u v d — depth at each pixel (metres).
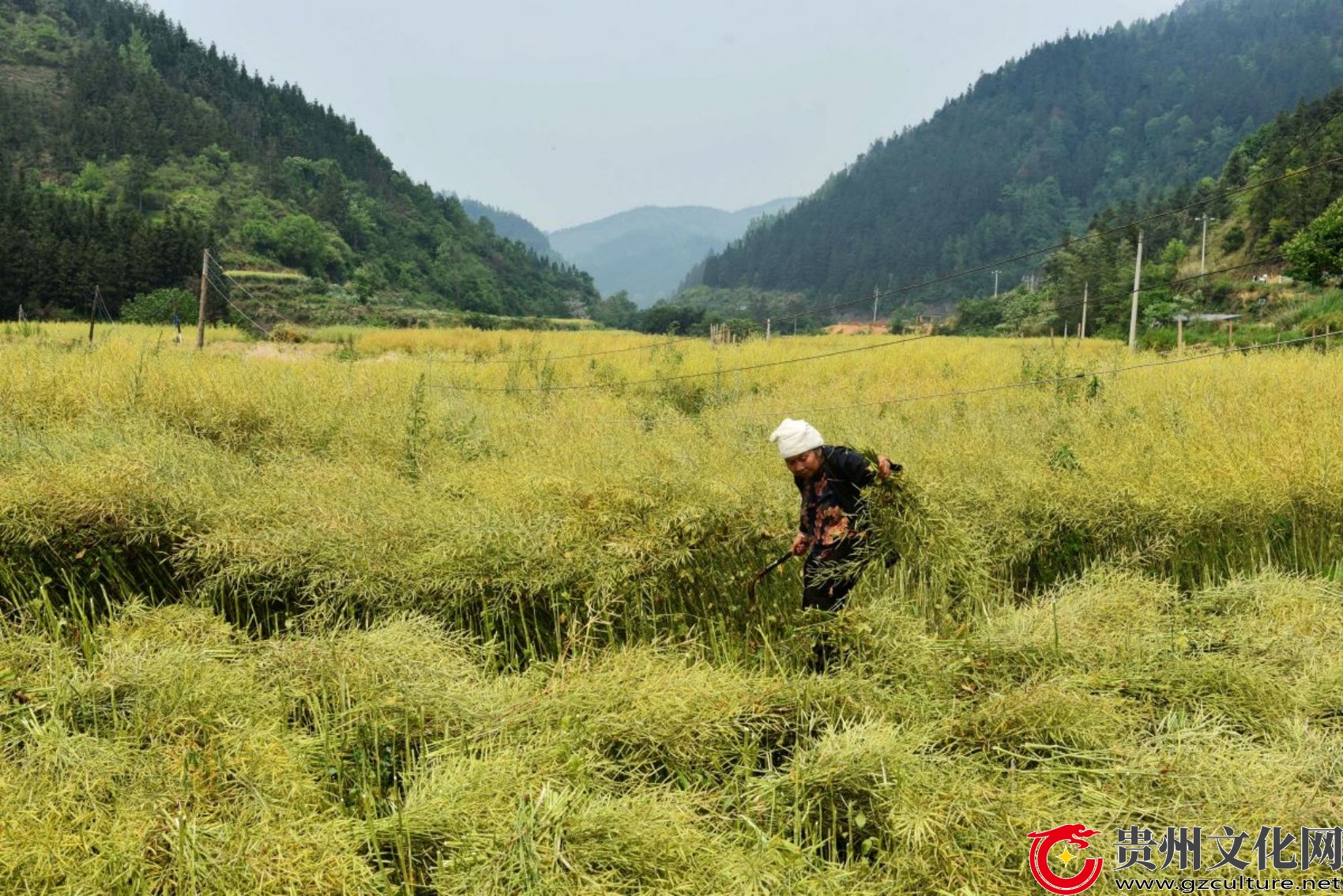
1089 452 6.62
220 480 5.73
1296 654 3.84
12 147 114.94
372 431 8.05
